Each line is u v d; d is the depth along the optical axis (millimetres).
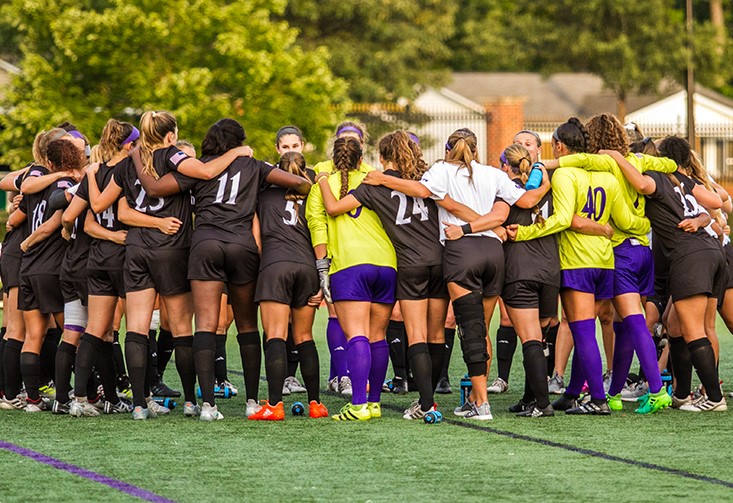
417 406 28062
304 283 27766
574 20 161875
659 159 29391
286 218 27875
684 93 166000
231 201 27391
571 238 28406
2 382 30797
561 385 33719
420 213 27453
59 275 28984
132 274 27531
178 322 28203
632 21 157750
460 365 40625
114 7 112125
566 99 180125
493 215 27062
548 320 29000
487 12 188625
